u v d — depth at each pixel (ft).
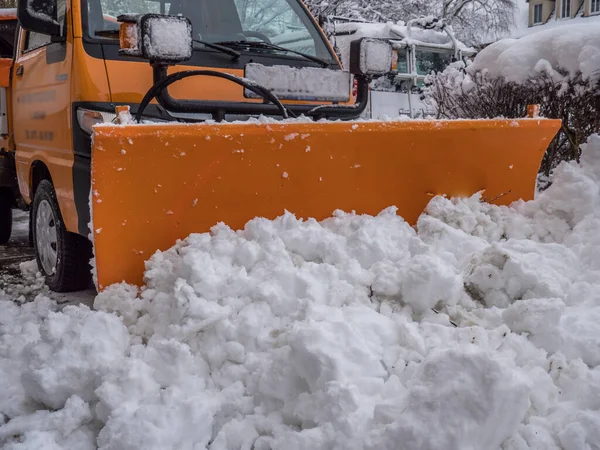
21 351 9.32
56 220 13.07
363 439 6.43
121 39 10.42
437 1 68.23
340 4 56.29
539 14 98.94
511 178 12.92
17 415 8.00
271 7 14.98
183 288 8.68
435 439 6.07
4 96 16.66
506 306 9.53
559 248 10.87
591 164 13.30
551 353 8.38
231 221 10.61
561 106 19.35
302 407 7.04
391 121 10.85
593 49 18.37
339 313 8.43
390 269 9.53
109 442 6.59
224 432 7.18
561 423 6.93
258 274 9.30
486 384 6.27
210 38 13.78
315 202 11.14
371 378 7.28
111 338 8.32
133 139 9.16
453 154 11.85
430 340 8.37
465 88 23.06
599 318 8.98
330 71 12.29
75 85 11.67
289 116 12.24
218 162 9.96
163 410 6.77
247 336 8.41
